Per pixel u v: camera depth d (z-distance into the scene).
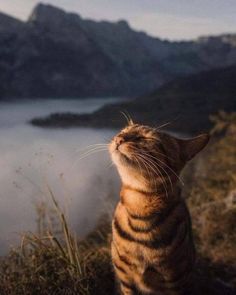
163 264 0.47
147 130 0.49
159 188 0.47
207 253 0.75
